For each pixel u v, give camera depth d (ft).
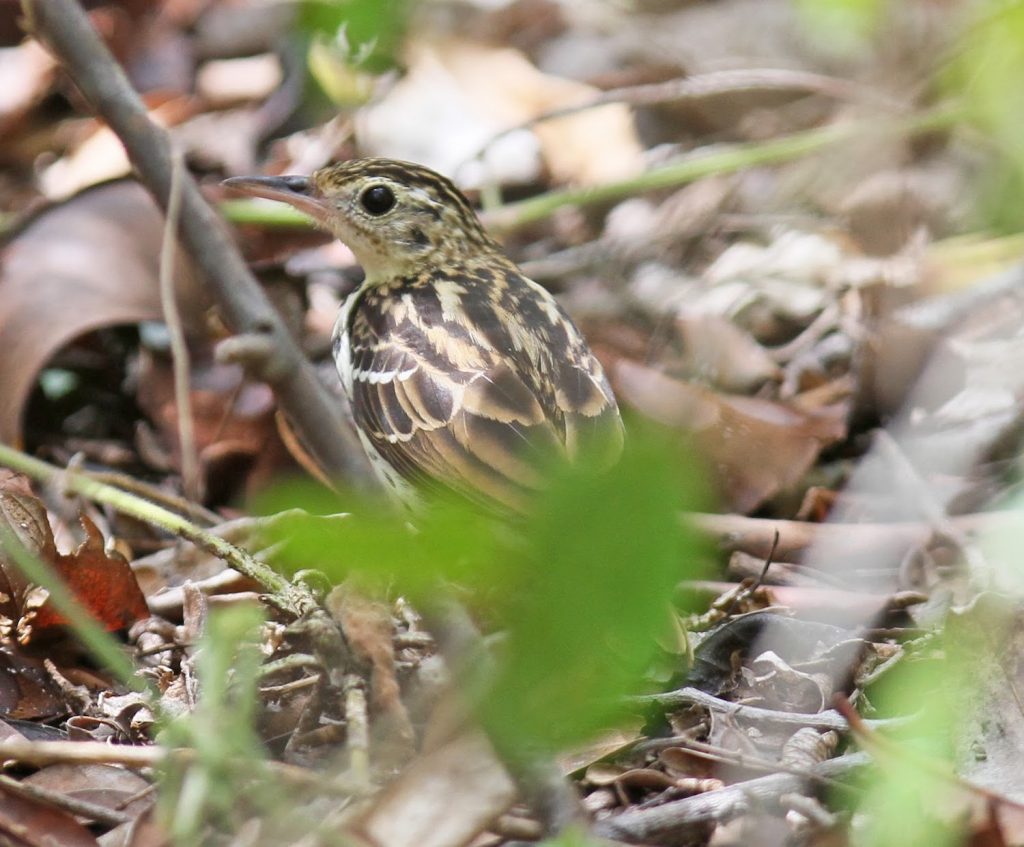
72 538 37.32
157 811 24.79
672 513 12.98
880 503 38.45
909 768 21.85
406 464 34.37
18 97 56.95
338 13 33.24
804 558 36.52
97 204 43.01
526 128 51.42
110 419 44.65
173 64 59.11
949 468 39.99
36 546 31.60
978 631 28.40
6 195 53.57
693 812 24.88
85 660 32.22
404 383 34.53
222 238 27.84
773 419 39.32
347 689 24.90
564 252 51.49
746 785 25.43
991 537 35.01
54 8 30.37
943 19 55.36
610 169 55.16
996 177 49.75
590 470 13.47
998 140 47.70
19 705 30.37
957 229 50.14
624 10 62.69
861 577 36.37
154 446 42.57
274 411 40.45
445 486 33.12
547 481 13.89
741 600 33.73
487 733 19.48
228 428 40.81
